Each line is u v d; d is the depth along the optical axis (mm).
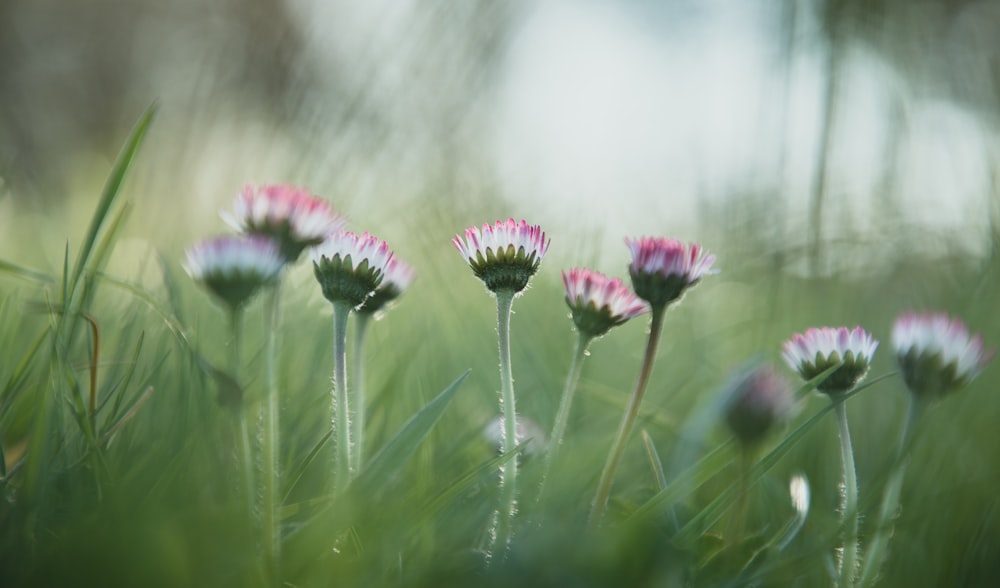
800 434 437
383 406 508
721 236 812
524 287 444
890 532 436
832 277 730
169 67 1858
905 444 438
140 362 512
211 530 401
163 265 489
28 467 407
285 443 475
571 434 525
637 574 407
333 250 432
